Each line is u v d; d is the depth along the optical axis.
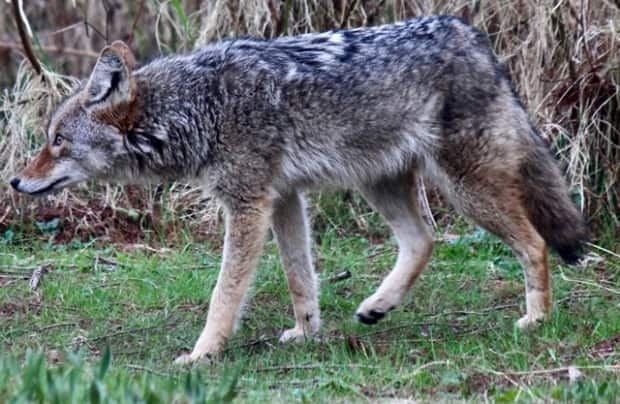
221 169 10.68
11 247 14.42
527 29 14.99
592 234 14.01
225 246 10.66
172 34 17.33
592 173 14.23
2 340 11.08
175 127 10.77
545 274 11.01
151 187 15.22
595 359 9.79
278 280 13.17
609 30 14.11
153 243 14.76
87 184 15.43
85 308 12.13
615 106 14.21
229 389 7.53
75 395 7.06
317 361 10.20
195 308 12.25
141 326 11.54
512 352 9.98
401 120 10.86
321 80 10.73
